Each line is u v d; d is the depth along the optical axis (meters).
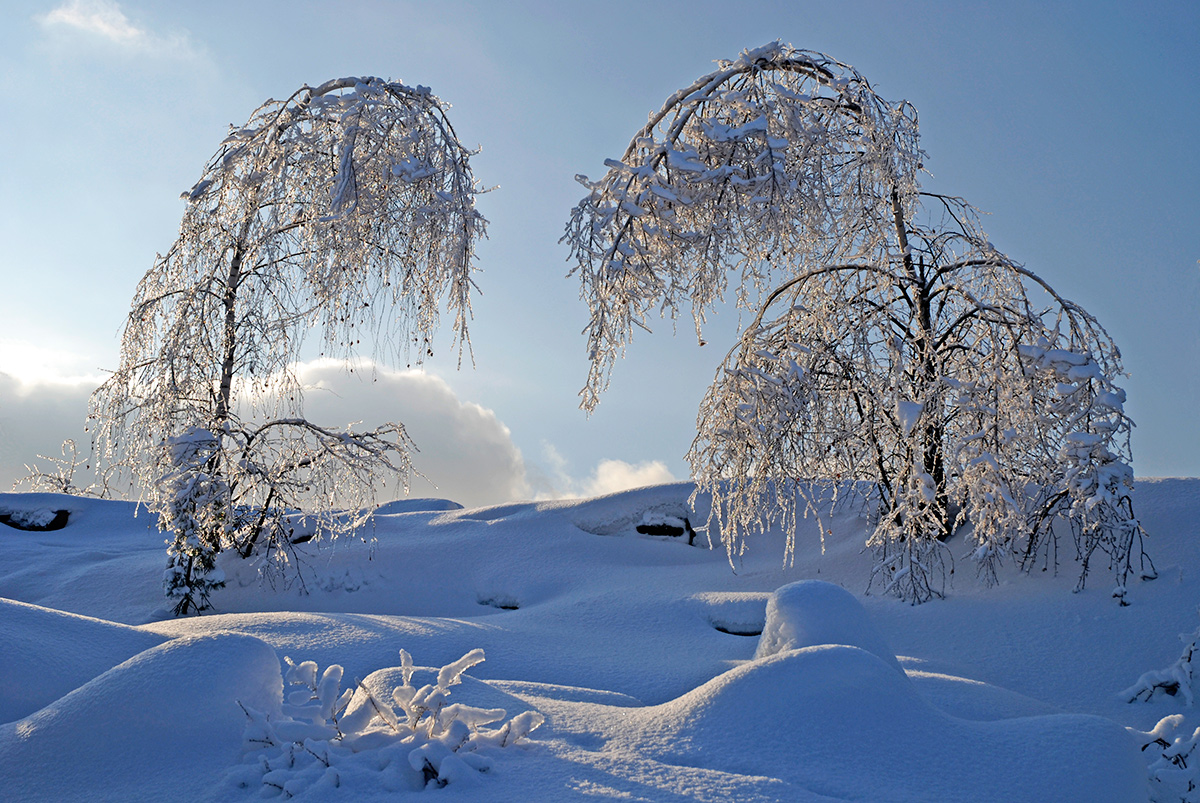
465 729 4.27
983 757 4.48
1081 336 11.23
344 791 3.72
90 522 17.27
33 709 5.11
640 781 3.95
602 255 8.06
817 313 11.53
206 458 11.95
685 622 10.14
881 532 11.45
